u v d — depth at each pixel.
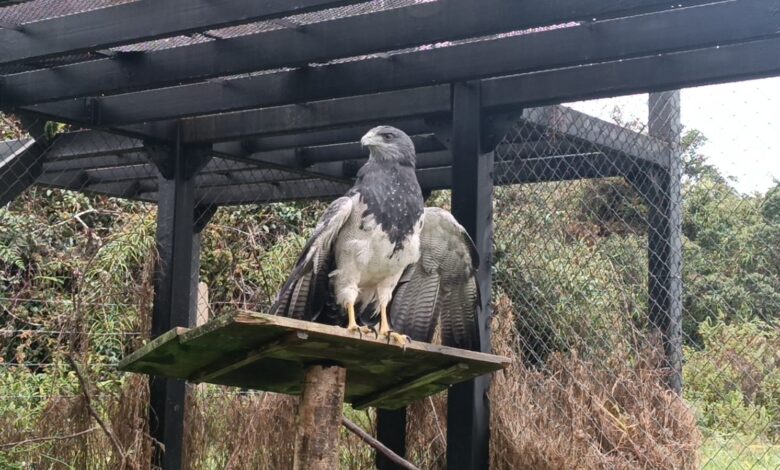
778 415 6.20
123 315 7.94
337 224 4.80
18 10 5.59
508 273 6.83
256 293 8.79
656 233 6.58
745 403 6.30
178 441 7.07
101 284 8.08
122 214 9.76
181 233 7.32
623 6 4.54
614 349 6.28
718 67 5.30
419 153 8.08
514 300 6.82
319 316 5.10
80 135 7.74
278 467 7.12
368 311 5.29
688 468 5.91
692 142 7.14
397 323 5.28
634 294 7.04
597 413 6.04
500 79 5.90
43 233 10.01
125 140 7.54
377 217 4.89
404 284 5.27
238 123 7.07
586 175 7.12
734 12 4.84
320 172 8.41
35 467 6.99
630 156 6.65
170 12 5.12
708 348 6.75
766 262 6.93
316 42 5.37
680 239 6.57
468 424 5.78
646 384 6.06
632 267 7.29
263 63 5.52
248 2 4.88
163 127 7.30
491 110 5.95
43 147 7.85
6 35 5.70
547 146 6.91
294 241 10.02
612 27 5.16
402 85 5.78
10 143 7.77
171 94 6.61
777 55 5.16
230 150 7.66
